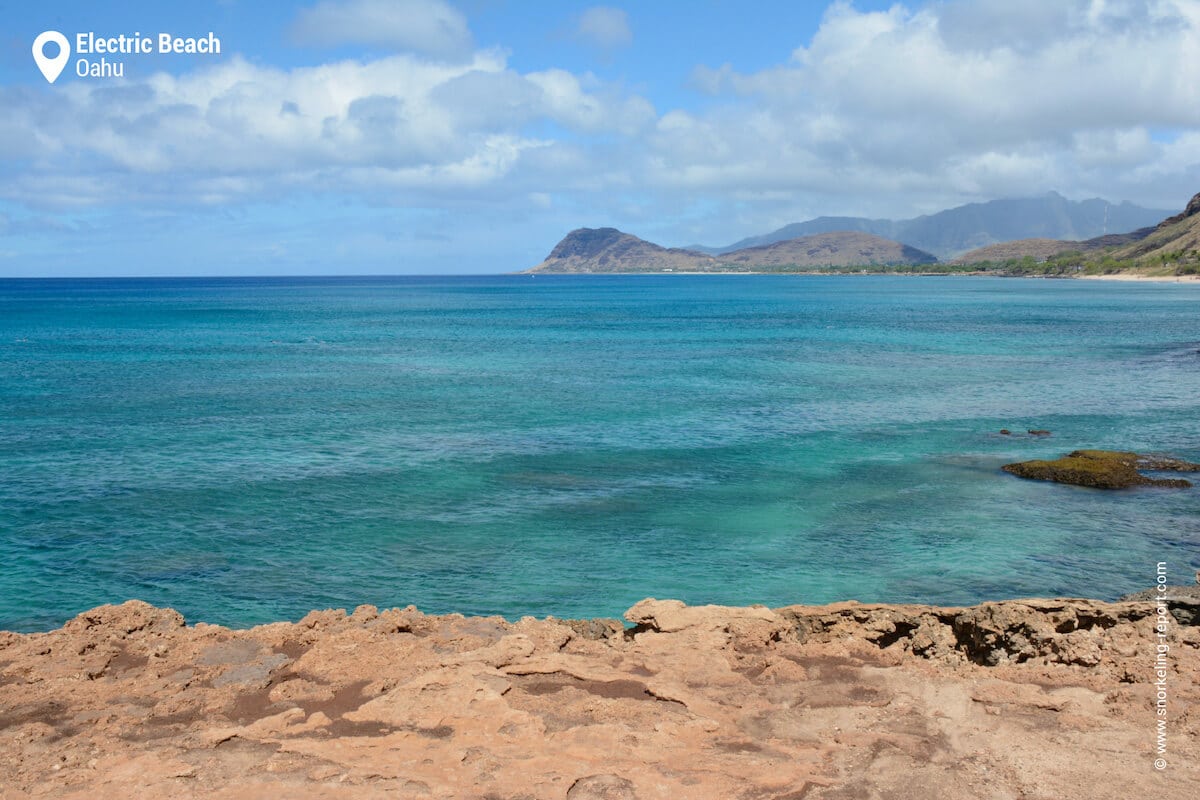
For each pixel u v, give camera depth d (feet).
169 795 28.04
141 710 35.24
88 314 435.53
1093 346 263.70
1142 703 36.06
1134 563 77.41
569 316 447.42
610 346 275.18
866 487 100.99
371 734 32.76
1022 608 46.29
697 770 30.22
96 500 91.97
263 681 38.14
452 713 34.22
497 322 398.21
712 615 47.19
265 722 33.35
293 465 107.76
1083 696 36.96
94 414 142.20
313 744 31.63
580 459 112.57
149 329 336.49
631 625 62.03
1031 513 91.66
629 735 32.55
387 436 125.90
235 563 74.95
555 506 92.17
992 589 71.46
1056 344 271.69
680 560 77.05
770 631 45.96
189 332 323.98
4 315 422.00
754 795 28.68
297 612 65.51
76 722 34.04
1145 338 289.74
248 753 31.04
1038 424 138.51
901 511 92.02
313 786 28.55
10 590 68.69
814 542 82.07
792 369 209.87
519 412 147.23
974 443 124.16
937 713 35.55
